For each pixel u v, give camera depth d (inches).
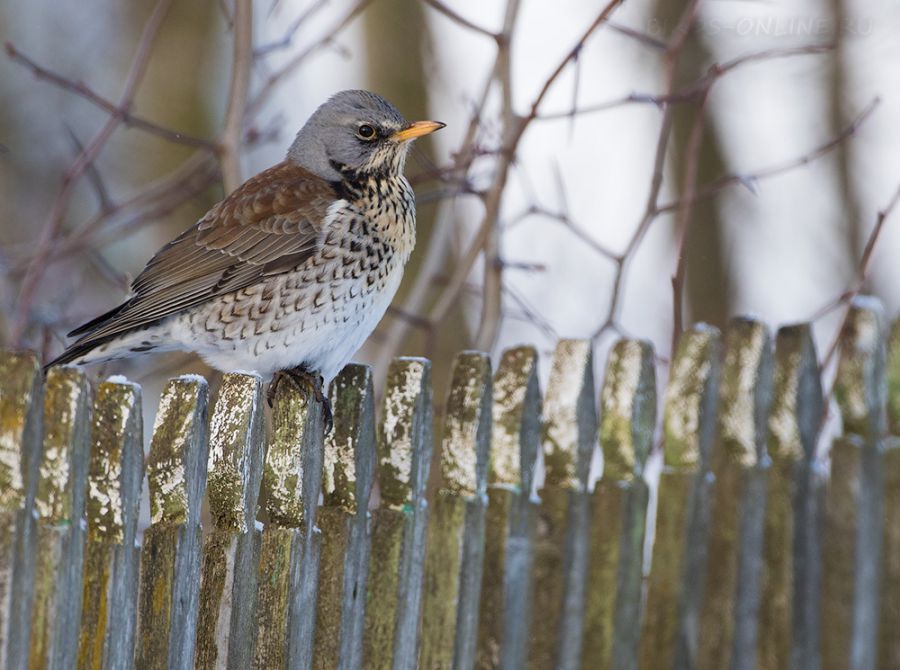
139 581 291.0
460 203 748.6
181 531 290.0
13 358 265.0
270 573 314.3
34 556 266.4
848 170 866.1
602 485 366.0
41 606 267.3
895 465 398.0
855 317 393.1
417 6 787.4
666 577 370.0
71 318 566.3
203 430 297.0
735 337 381.1
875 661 397.7
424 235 748.6
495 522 353.1
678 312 469.7
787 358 384.8
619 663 366.3
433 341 519.8
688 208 477.7
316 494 325.1
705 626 377.4
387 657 338.3
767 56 490.3
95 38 930.7
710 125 824.3
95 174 571.5
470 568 346.9
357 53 805.9
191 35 831.1
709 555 378.6
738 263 832.9
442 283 661.3
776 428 385.1
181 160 831.1
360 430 335.0
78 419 271.9
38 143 905.5
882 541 398.0
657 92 797.2
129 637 283.1
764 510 382.0
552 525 361.1
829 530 391.2
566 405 361.7
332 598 331.0
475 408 346.0
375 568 339.9
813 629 388.2
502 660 353.1
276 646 312.8
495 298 513.0
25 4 937.5
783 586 381.4
